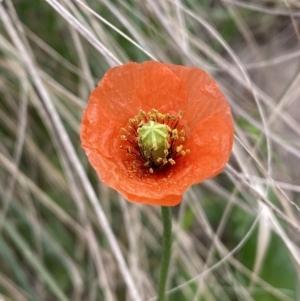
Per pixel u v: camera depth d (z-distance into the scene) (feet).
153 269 1.10
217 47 1.21
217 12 1.19
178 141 0.76
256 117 1.13
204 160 0.72
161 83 0.77
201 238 1.15
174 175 0.74
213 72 1.13
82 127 0.73
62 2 1.01
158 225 1.10
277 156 1.15
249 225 1.08
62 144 0.99
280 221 1.08
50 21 1.14
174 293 1.05
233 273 1.08
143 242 1.09
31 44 1.13
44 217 1.13
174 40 1.01
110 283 1.07
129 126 0.77
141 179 0.75
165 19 1.01
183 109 0.76
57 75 1.14
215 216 1.13
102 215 0.94
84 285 1.09
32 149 1.10
